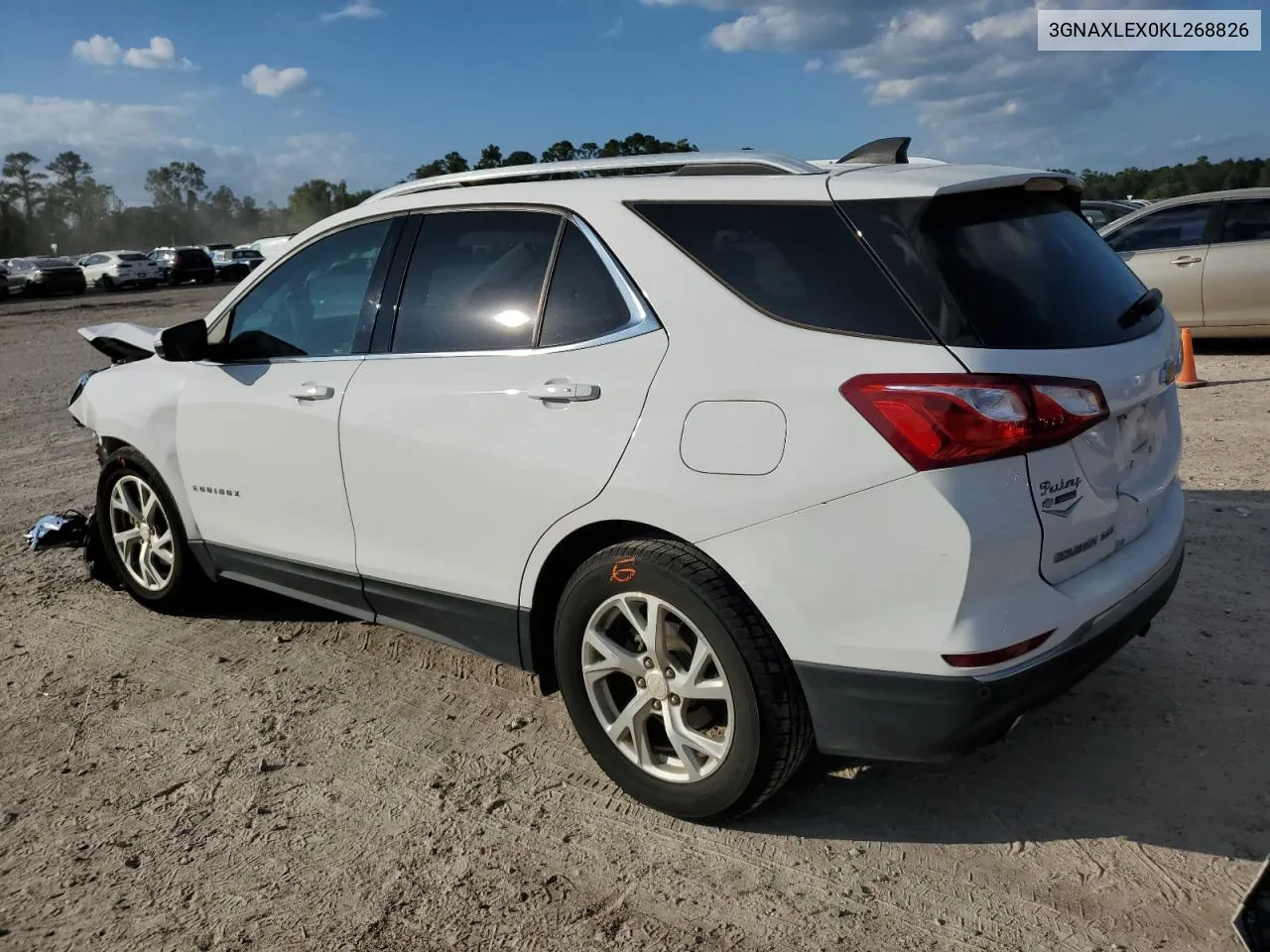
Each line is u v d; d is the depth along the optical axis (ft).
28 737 12.37
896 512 8.30
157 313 86.84
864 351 8.56
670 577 9.36
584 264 10.43
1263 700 11.59
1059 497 8.57
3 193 392.06
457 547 11.26
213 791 11.03
